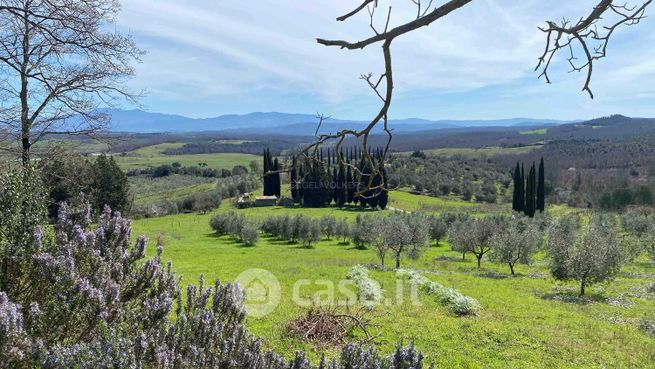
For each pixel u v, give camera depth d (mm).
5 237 4656
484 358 11836
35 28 10102
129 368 3127
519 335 14008
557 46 2049
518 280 27844
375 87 1925
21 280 4582
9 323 3215
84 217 4973
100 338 3227
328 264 31234
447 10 1729
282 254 41688
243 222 56500
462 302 17297
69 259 4070
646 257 41469
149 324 3895
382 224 36188
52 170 12867
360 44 1866
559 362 11812
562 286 25938
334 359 4555
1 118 10648
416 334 13461
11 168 6445
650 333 15094
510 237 32062
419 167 119312
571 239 35688
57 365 3143
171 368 3590
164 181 118125
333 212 77812
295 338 11742
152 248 40625
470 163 134000
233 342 4336
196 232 63344
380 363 4312
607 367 11539
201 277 5121
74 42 11000
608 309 19422
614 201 81250
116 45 11922
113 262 4625
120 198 54625
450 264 36438
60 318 3850
